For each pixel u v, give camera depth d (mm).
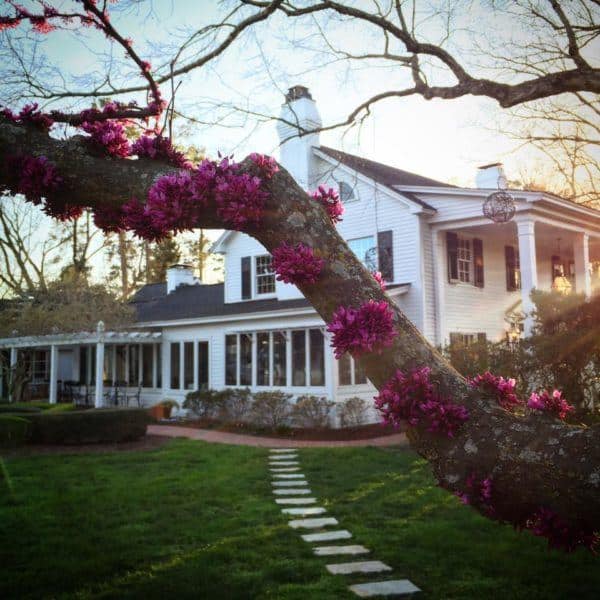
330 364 15219
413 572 4898
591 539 1575
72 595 4391
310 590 4469
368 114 5137
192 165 2361
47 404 14734
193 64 3912
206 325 19188
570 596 4316
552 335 10680
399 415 1709
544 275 20562
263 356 17312
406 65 4754
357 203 17234
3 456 11031
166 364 20609
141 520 6457
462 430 1682
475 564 5023
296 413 14773
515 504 1615
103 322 18625
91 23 3430
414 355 1793
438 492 7594
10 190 2359
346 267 1924
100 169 2215
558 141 12148
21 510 6855
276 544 5652
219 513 6785
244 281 19484
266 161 2051
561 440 1579
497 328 18094
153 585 4582
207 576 4758
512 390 1842
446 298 16500
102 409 13555
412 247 16047
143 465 9891
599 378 10438
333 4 4148
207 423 16812
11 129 2314
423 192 16359
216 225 2092
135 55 3398
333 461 10164
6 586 4566
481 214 15375
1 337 20047
